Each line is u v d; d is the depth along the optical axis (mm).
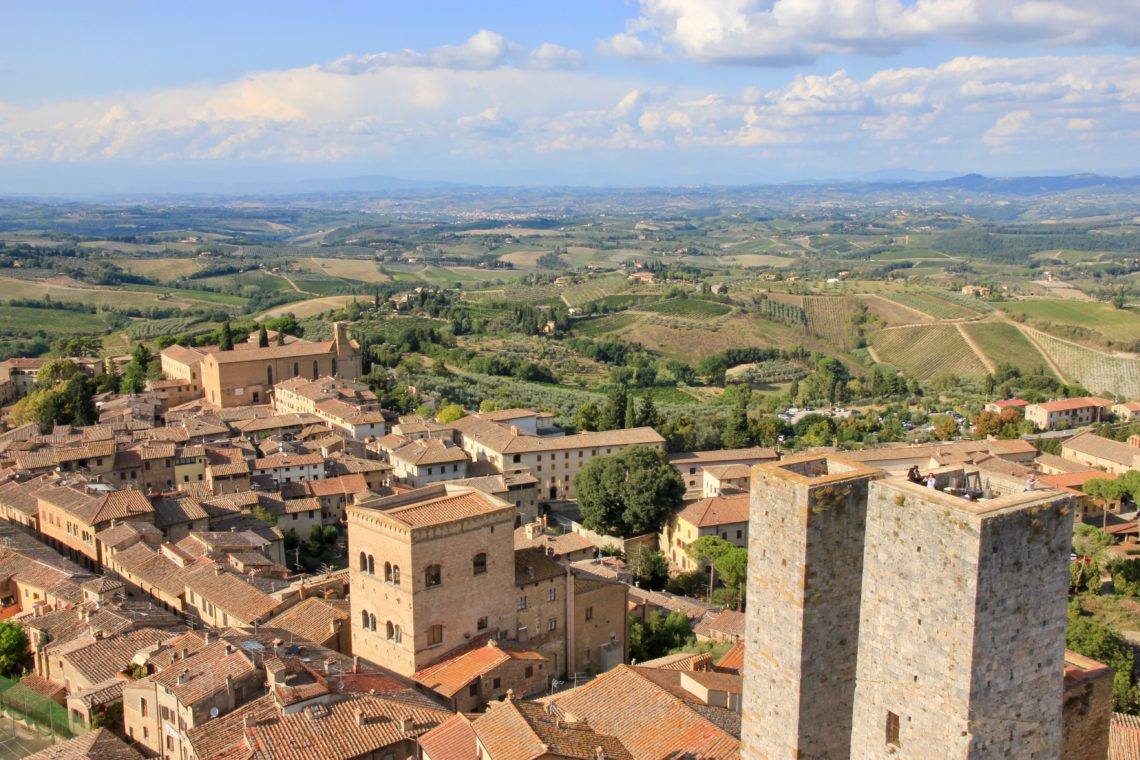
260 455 192125
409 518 90750
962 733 39562
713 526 172875
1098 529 173875
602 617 106625
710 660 91438
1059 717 42000
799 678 46938
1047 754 41906
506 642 95938
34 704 86562
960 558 38812
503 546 95688
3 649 97562
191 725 74250
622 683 76500
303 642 91062
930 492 40531
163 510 140625
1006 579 39125
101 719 83000
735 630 118562
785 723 48062
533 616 99875
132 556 122125
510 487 190375
